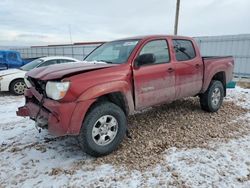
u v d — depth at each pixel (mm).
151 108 5996
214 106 5695
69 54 20797
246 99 7418
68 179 3021
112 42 4824
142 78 3947
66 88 3100
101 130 3502
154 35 4438
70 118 3150
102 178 3027
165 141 4086
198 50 5219
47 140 4230
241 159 3480
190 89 4980
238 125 4953
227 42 14438
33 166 3348
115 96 3775
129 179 3002
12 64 12492
